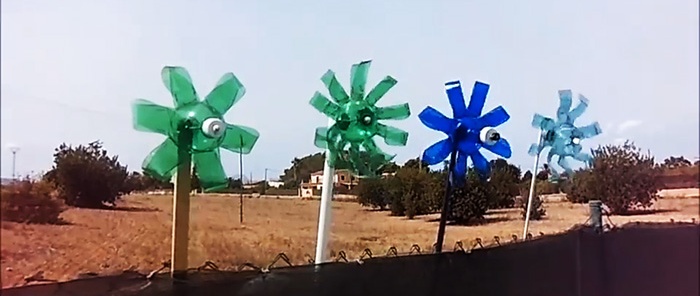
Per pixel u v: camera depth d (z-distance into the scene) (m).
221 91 3.37
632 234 5.33
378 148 4.14
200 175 3.35
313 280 3.33
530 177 5.45
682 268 5.61
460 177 4.68
